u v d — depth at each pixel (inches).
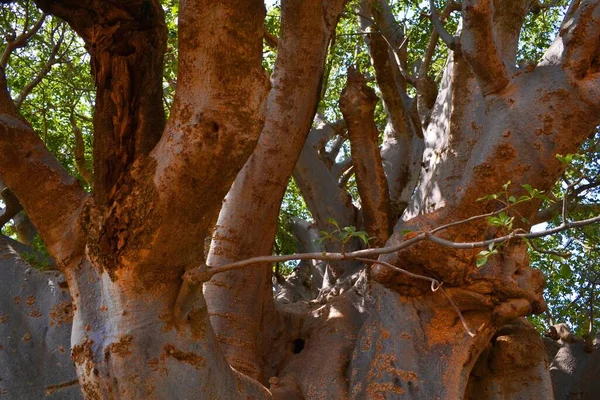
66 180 195.8
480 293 235.1
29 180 192.1
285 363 278.2
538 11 368.2
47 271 279.4
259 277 273.0
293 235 423.2
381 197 296.0
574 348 327.9
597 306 395.5
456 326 240.5
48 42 415.5
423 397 233.5
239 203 271.1
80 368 187.0
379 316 254.1
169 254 178.9
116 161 186.7
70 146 448.8
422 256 227.9
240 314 268.5
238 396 199.8
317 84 275.0
